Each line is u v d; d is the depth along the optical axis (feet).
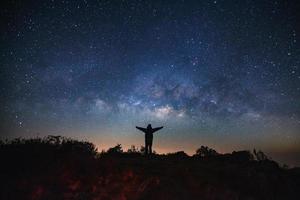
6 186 28.58
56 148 41.37
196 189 33.94
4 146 37.27
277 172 48.24
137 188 31.42
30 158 34.99
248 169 44.24
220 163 49.55
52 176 32.09
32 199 27.22
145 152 60.95
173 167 40.52
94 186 30.99
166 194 30.76
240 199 35.40
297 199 41.39
